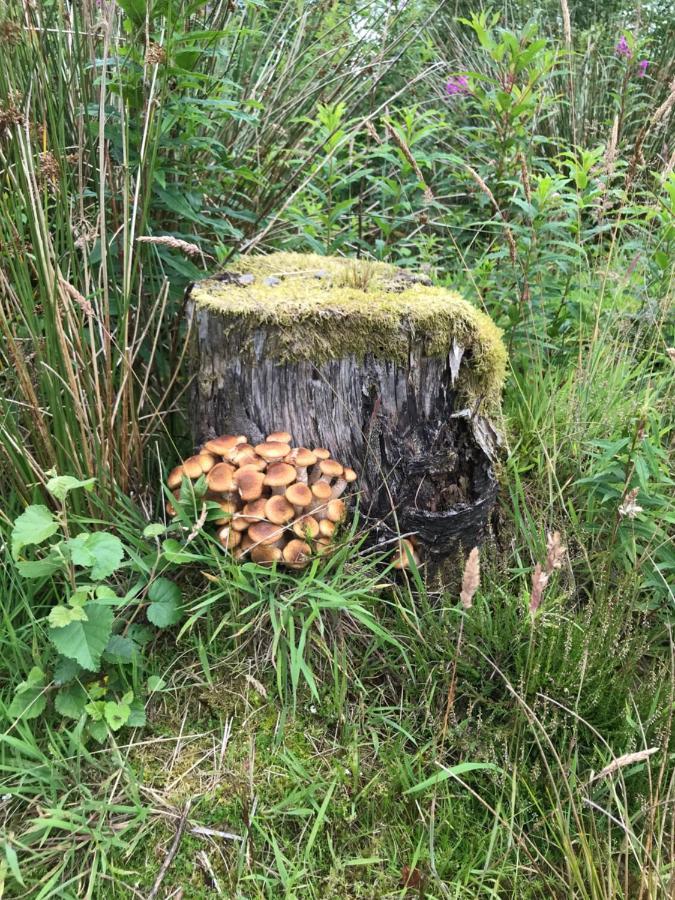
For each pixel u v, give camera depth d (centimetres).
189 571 75
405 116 109
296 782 64
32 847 58
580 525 85
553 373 106
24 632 69
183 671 70
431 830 60
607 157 101
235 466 74
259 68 124
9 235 72
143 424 89
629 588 77
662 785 64
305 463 73
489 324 83
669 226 98
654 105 161
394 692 72
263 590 72
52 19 87
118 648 66
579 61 177
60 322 68
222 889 58
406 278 87
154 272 90
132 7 76
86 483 64
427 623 76
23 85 83
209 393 78
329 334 73
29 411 73
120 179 86
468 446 79
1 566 71
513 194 115
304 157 119
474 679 71
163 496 80
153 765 64
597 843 59
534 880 60
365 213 125
